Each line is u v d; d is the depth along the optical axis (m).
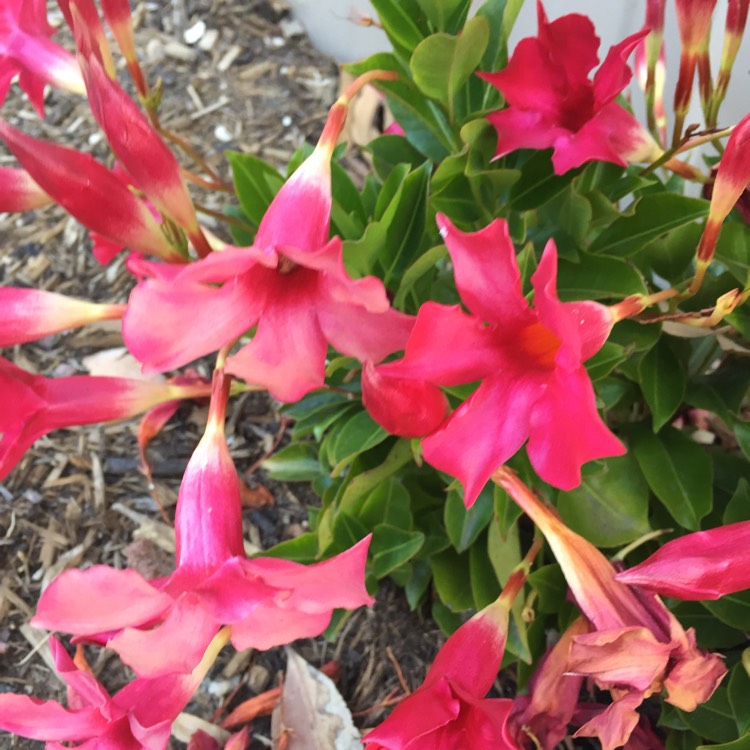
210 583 0.20
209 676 0.36
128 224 0.22
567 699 0.26
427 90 0.25
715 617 0.30
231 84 0.57
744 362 0.32
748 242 0.28
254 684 0.35
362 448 0.29
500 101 0.28
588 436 0.18
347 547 0.31
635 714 0.20
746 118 0.21
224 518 0.22
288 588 0.19
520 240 0.28
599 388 0.30
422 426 0.21
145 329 0.19
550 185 0.28
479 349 0.20
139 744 0.22
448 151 0.31
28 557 0.39
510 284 0.19
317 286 0.21
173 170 0.22
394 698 0.35
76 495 0.41
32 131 0.53
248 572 0.20
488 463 0.20
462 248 0.19
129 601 0.19
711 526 0.31
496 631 0.24
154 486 0.41
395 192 0.27
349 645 0.36
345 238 0.29
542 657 0.28
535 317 0.20
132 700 0.22
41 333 0.24
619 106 0.26
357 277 0.27
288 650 0.36
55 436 0.42
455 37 0.24
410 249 0.28
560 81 0.25
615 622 0.22
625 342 0.28
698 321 0.24
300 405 0.33
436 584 0.33
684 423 0.39
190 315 0.19
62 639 0.37
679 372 0.30
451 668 0.23
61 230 0.49
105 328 0.46
